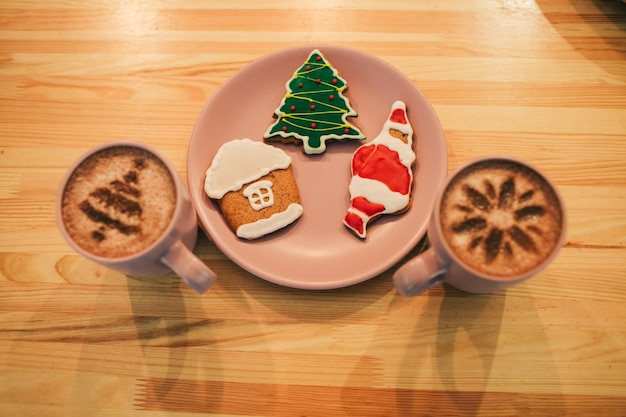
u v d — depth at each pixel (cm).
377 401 41
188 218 40
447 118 48
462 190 38
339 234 44
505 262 36
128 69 51
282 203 44
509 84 49
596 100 49
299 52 48
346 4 53
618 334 41
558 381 40
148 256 37
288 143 47
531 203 37
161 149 48
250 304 43
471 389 41
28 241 45
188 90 50
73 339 43
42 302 44
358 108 48
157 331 43
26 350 42
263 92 48
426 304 43
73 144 49
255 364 42
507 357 41
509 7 52
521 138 47
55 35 53
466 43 51
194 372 42
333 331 42
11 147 49
